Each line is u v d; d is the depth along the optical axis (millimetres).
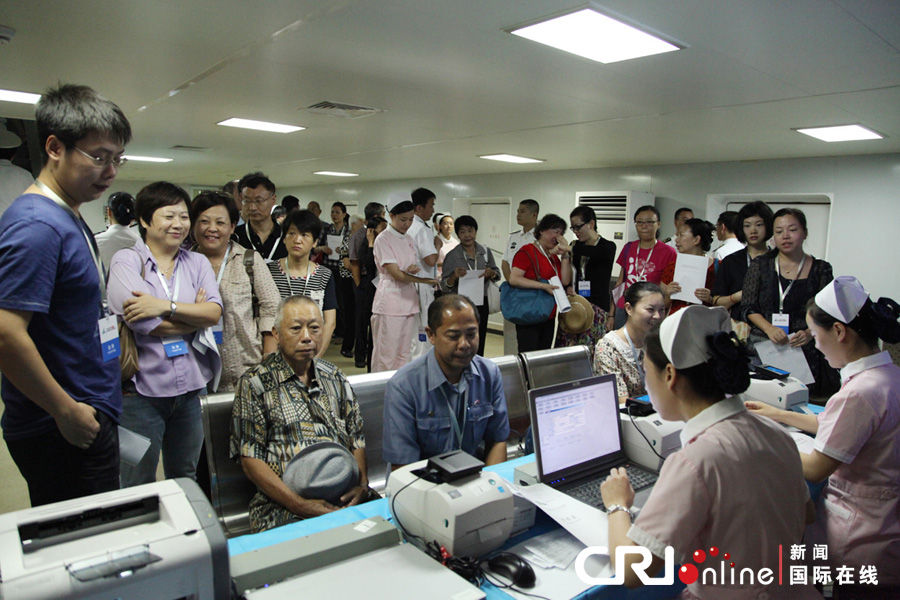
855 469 1944
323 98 3779
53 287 1415
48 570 897
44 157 1455
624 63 2670
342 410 2213
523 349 4762
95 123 1389
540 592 1261
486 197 8531
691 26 2141
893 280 4891
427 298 4984
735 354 1249
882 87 2848
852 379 1907
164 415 2230
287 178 10625
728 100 3293
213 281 2467
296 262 3389
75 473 1544
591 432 1900
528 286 4578
